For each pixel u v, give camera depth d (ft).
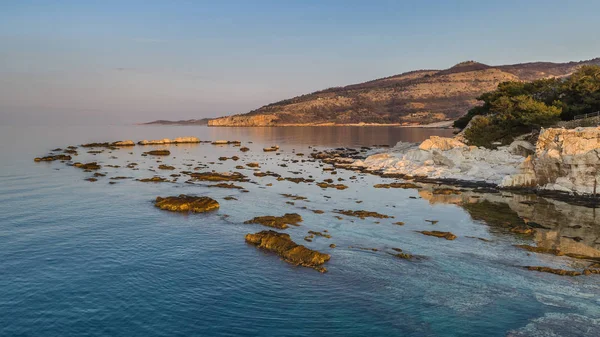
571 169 167.63
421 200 166.50
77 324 69.56
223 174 226.79
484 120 283.38
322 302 78.54
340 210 148.87
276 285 85.40
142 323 70.23
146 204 153.28
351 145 457.68
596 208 149.79
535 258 101.09
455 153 228.22
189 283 85.51
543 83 305.73
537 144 181.88
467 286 85.40
